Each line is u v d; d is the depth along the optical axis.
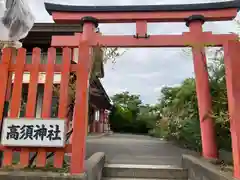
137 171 5.78
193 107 7.65
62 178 3.26
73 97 4.11
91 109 18.95
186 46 6.00
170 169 5.77
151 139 15.53
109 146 10.38
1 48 4.29
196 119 7.80
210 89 5.97
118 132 30.56
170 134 11.99
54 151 3.53
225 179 3.59
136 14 6.30
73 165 3.43
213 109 5.62
